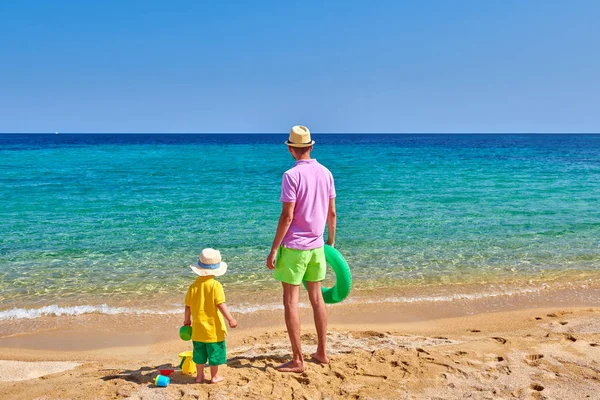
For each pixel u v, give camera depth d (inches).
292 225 166.2
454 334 239.3
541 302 288.8
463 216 545.0
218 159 1664.6
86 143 3575.3
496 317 265.3
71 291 305.1
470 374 171.8
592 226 487.8
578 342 205.6
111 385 165.6
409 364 178.9
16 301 287.9
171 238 440.8
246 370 174.6
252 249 402.0
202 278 163.3
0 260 370.0
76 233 461.1
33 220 526.0
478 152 2140.7
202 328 160.9
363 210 586.9
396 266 357.4
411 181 924.0
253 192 762.8
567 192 748.6
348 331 242.1
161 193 752.3
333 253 183.0
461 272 343.6
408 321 261.0
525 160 1558.8
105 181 926.4
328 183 169.8
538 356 189.9
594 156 1784.0
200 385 162.1
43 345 232.8
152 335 245.6
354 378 167.9
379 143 3698.3
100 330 250.5
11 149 2407.7
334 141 4384.8
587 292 304.8
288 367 172.9
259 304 284.8
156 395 155.7
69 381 177.8
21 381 187.0
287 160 1606.8
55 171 1142.3
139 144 3373.5
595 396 156.0
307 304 288.7
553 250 397.7
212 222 514.6
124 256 382.6
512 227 484.4
